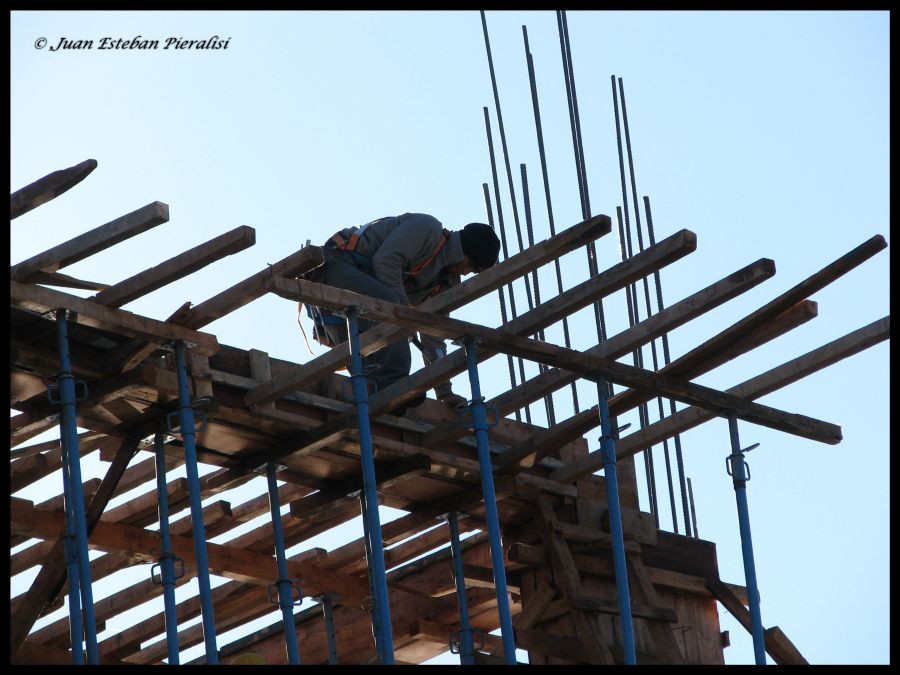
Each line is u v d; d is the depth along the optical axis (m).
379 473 27.53
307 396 26.33
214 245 21.59
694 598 31.75
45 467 26.55
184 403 22.98
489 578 29.86
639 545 30.62
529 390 26.06
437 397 28.58
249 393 25.19
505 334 24.19
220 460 26.83
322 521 29.56
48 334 22.73
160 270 21.92
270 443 26.44
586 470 29.72
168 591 22.97
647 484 32.53
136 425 24.67
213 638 21.77
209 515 28.00
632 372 25.52
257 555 29.36
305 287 22.47
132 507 27.56
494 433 29.56
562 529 29.67
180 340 22.98
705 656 31.20
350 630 32.00
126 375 23.28
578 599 28.84
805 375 26.47
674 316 24.69
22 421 24.11
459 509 28.98
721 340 25.45
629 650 23.70
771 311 24.86
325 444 25.91
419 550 31.16
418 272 27.41
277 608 31.42
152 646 32.62
